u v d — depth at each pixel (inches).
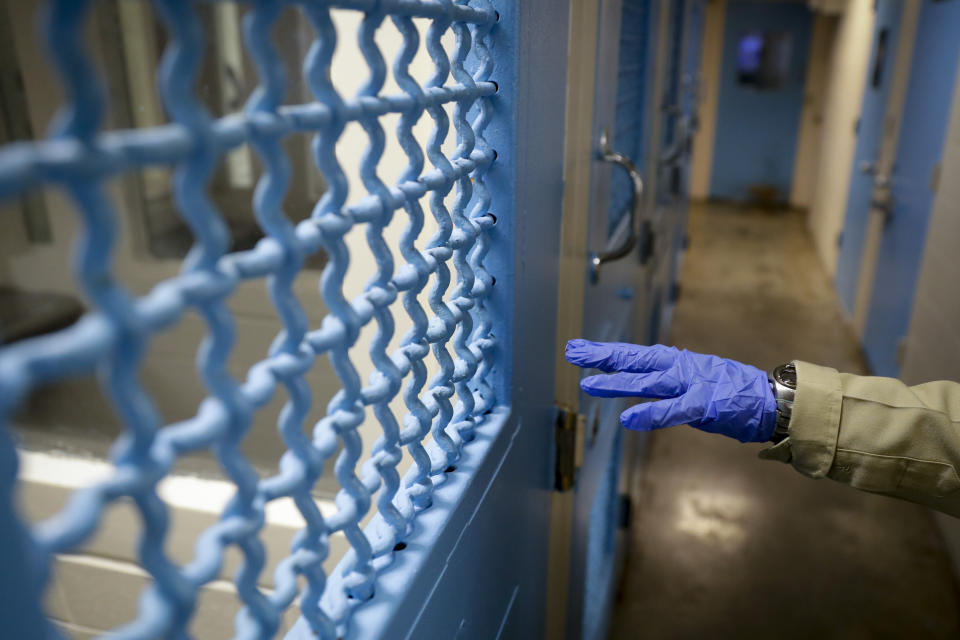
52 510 41.4
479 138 24.6
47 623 8.6
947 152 103.2
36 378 7.8
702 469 112.5
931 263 106.6
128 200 42.2
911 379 112.3
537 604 39.4
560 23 30.1
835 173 210.8
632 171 42.1
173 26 9.4
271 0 11.5
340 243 14.5
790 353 153.6
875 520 99.7
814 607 84.2
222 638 40.3
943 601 84.9
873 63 164.4
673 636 79.9
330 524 16.0
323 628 16.1
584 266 40.3
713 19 293.1
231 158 38.2
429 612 21.3
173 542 40.0
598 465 55.8
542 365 33.8
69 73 7.8
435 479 23.6
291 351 13.5
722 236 253.8
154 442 9.8
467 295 24.1
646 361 34.0
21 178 7.3
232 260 11.5
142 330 9.1
